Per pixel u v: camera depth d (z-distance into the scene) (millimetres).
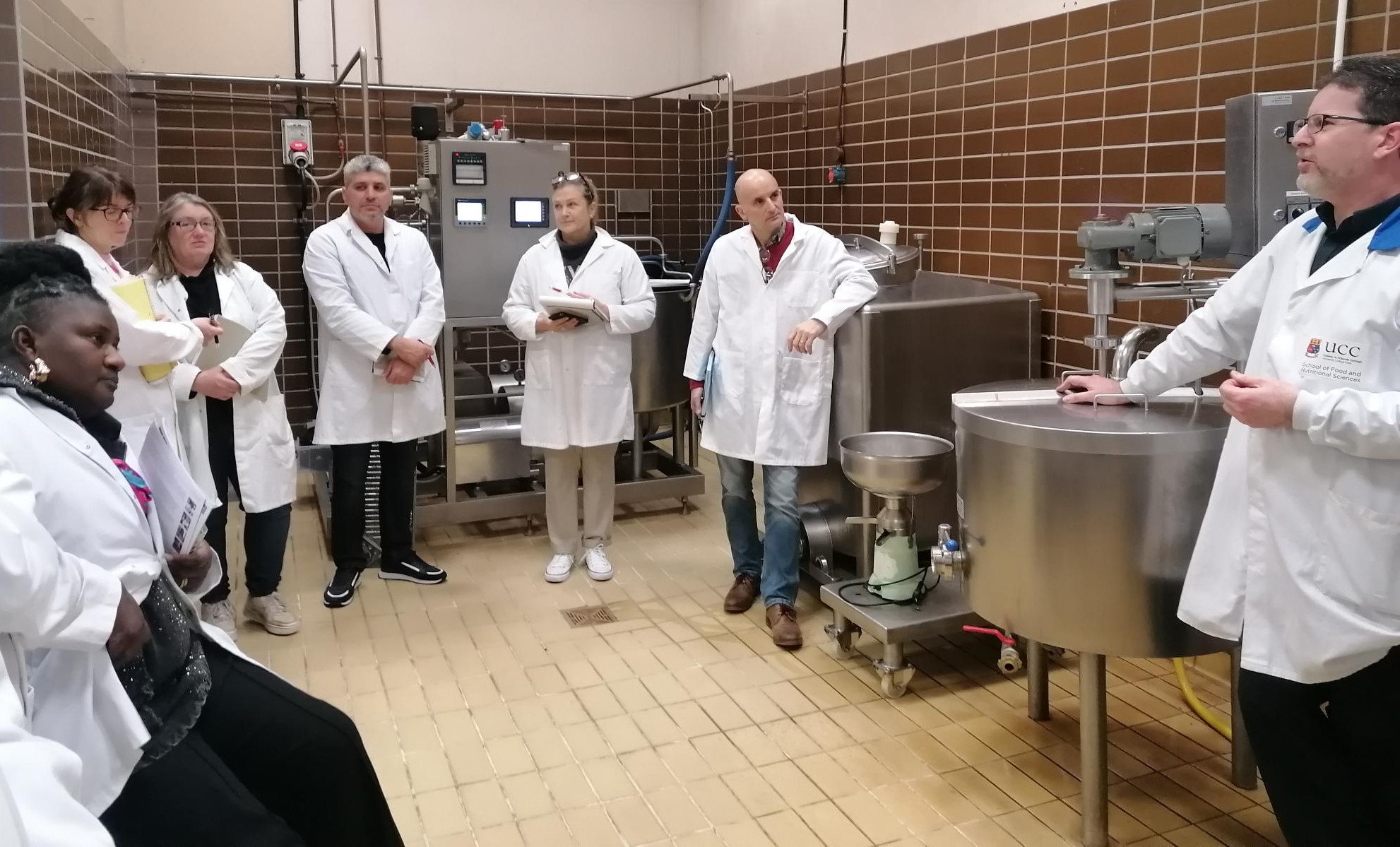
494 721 2561
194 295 2848
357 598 3379
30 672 1272
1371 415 1442
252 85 4719
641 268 3482
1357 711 1628
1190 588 1803
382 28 4926
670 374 4074
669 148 5578
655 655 2943
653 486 4176
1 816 826
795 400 2963
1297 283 1636
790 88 4703
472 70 5121
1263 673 1651
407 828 2111
